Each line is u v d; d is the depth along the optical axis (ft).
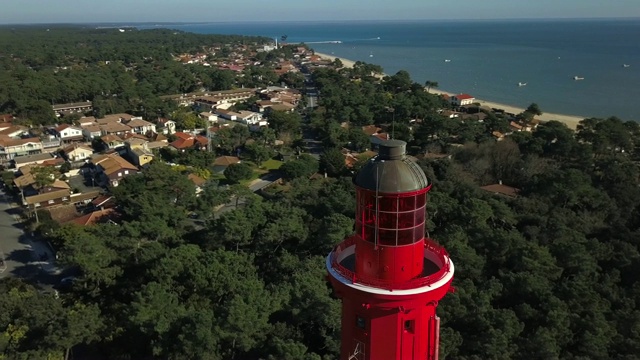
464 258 149.89
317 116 428.56
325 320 127.65
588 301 130.93
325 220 183.01
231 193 260.01
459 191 229.04
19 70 597.11
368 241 45.62
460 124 354.13
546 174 229.25
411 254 45.32
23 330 137.18
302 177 291.38
